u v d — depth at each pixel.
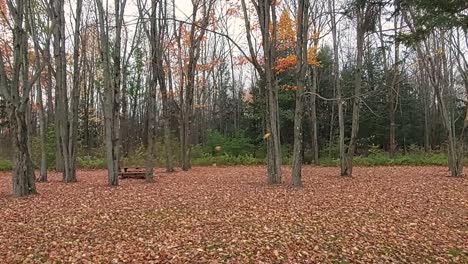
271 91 15.05
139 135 42.28
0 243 7.33
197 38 24.16
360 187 14.29
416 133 39.03
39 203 11.24
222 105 44.88
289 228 8.42
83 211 10.02
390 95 29.91
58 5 17.12
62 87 17.33
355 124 18.59
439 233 8.27
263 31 14.62
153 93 17.56
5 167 24.70
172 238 7.66
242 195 12.47
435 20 9.17
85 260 6.44
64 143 17.34
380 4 10.92
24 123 12.88
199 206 10.66
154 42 18.98
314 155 28.25
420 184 15.02
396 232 8.29
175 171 23.19
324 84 36.16
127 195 12.66
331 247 7.29
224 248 7.08
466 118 18.20
